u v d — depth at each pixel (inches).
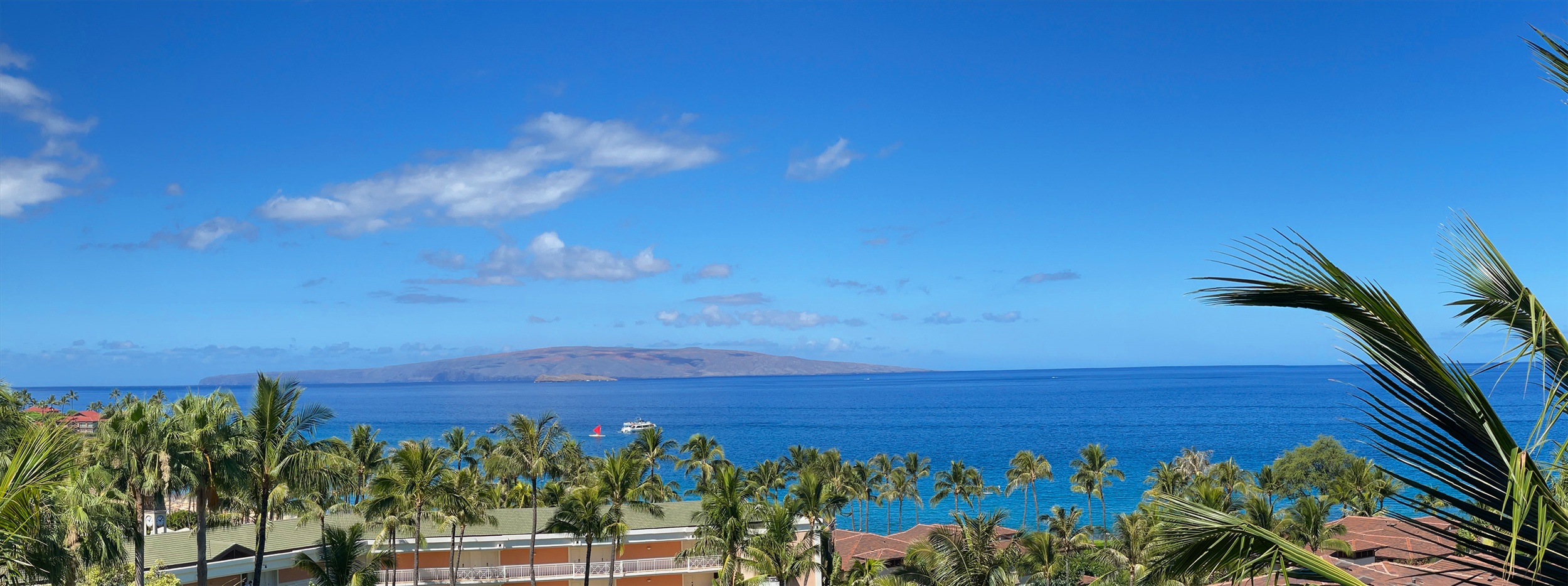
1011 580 1893.5
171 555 1768.0
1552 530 237.1
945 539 1818.4
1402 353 254.5
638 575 2294.5
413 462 2070.6
